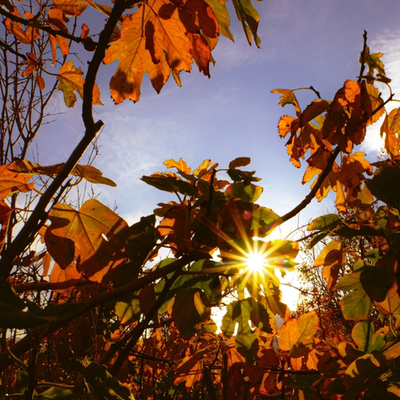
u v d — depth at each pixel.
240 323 0.93
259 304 0.92
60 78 1.10
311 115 1.00
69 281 0.79
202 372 1.13
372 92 1.07
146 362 1.76
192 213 0.92
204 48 0.74
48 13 0.99
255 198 0.93
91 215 0.79
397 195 0.87
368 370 0.90
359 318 1.01
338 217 1.04
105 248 0.79
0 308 0.49
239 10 0.77
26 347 0.67
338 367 1.02
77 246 0.78
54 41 1.07
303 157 1.14
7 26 1.08
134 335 0.83
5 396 0.66
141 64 0.83
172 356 1.69
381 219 1.11
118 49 0.81
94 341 1.30
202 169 1.14
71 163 0.72
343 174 1.12
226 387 1.00
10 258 0.71
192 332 0.86
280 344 1.13
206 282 0.95
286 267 0.88
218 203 0.91
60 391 0.71
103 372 0.68
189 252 0.83
